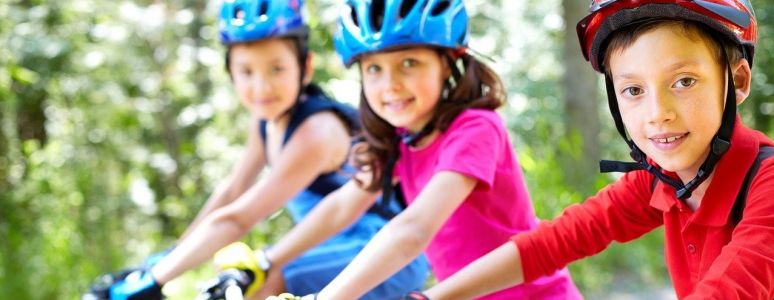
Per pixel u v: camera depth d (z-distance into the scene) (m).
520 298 2.13
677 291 1.66
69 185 6.70
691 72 1.38
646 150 1.45
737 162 1.46
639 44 1.40
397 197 2.66
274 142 2.94
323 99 2.86
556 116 8.99
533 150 8.37
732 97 1.42
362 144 2.35
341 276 1.83
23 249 5.75
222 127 9.73
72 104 7.20
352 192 2.39
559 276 2.20
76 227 6.51
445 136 2.13
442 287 1.81
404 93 2.12
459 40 2.17
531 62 11.16
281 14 2.75
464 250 2.19
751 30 1.45
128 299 2.24
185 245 2.34
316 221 2.40
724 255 1.38
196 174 9.63
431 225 1.92
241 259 2.29
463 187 1.98
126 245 7.31
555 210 6.28
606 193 1.81
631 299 6.10
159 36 8.73
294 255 2.37
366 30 2.12
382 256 1.84
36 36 6.49
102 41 7.52
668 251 1.66
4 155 6.63
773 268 1.34
